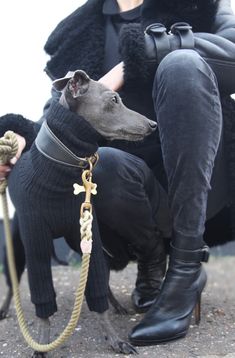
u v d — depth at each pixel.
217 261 3.02
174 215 1.45
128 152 1.62
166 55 1.47
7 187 1.54
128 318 1.65
